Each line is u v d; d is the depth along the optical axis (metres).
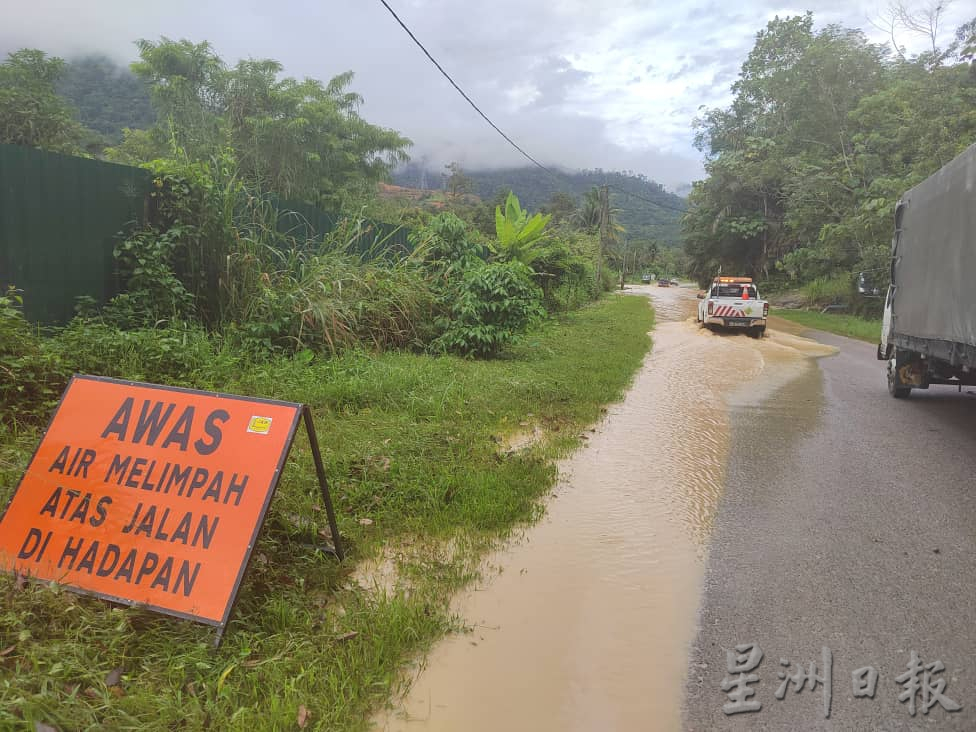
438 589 3.31
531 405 7.35
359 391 6.66
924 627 3.10
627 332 17.50
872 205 25.75
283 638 2.72
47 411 4.89
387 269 10.55
